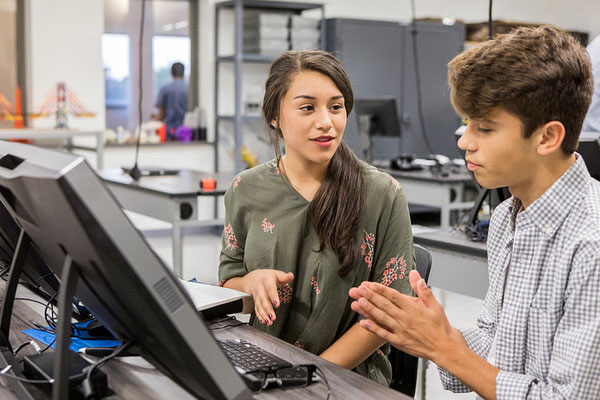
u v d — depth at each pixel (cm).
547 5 844
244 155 691
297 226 155
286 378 111
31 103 629
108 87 684
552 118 105
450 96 113
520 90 103
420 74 738
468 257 249
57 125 595
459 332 134
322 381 113
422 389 255
